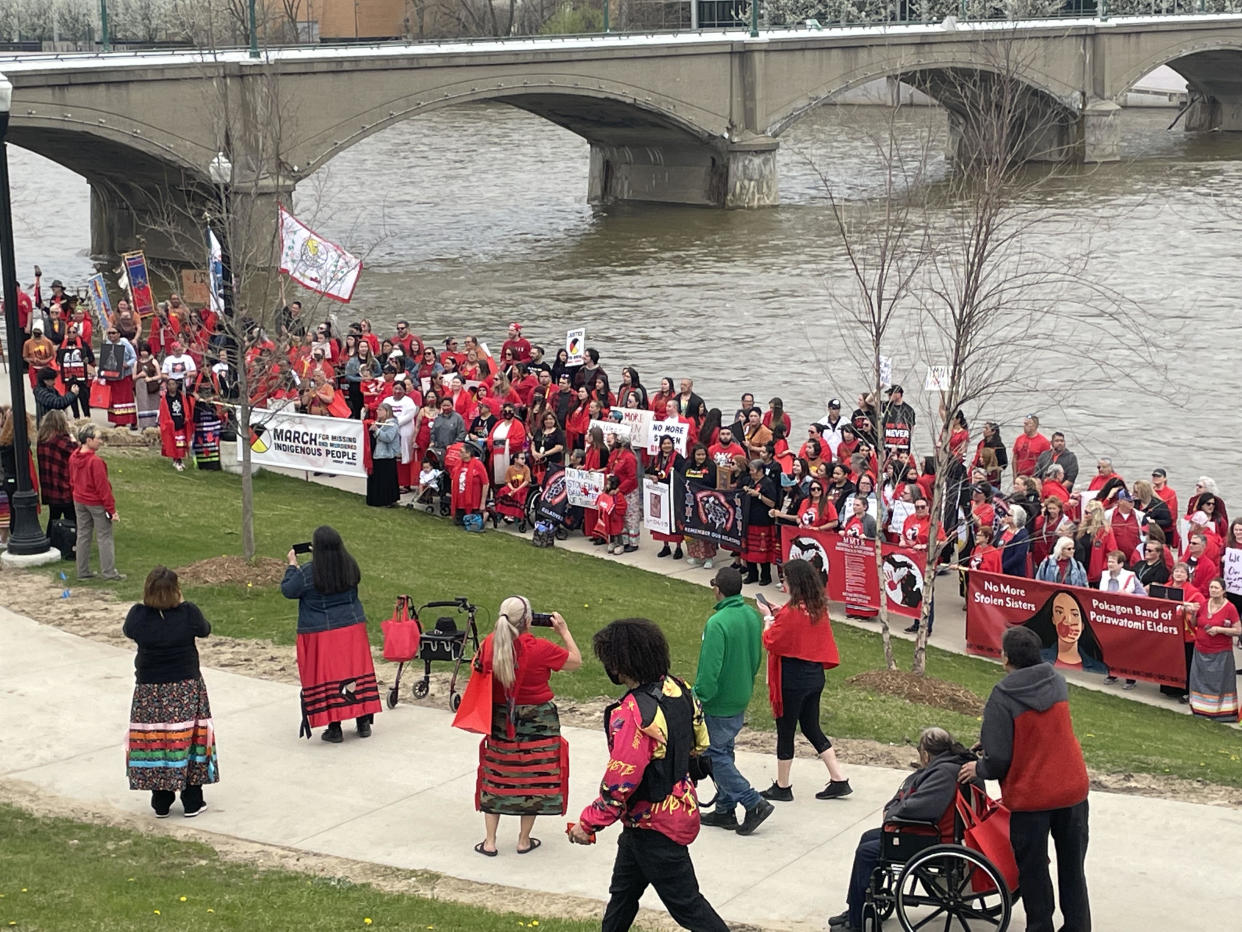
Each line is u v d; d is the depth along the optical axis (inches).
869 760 565.0
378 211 3341.5
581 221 3216.0
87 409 1277.1
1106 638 798.5
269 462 1133.7
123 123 2413.9
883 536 925.2
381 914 413.1
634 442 1086.4
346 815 503.8
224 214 1077.1
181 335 1226.6
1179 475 1455.5
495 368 1279.5
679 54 3248.0
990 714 377.7
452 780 534.3
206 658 671.1
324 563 563.2
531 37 3260.3
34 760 549.6
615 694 641.6
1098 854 468.4
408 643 605.3
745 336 2057.1
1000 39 1982.0
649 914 426.6
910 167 3371.1
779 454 976.3
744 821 482.0
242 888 436.5
